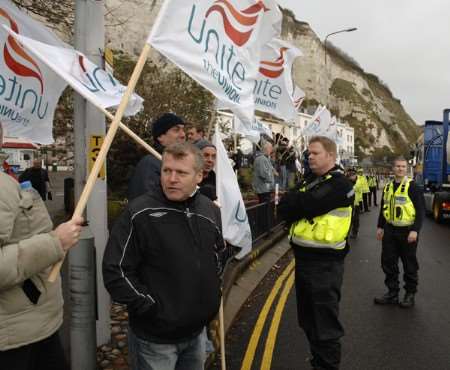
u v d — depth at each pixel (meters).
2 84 3.26
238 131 6.96
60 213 13.33
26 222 2.26
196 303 2.32
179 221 2.34
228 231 3.77
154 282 2.30
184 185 2.33
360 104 118.88
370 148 110.81
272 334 4.86
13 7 3.26
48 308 2.38
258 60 3.72
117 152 11.63
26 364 2.32
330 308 3.63
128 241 2.28
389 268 6.03
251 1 3.46
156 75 14.30
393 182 6.12
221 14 3.24
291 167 15.80
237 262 6.65
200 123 14.44
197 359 2.60
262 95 5.87
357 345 4.62
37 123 3.57
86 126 3.75
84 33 3.70
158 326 2.29
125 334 4.21
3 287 2.06
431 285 7.08
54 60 2.83
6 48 3.25
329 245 3.62
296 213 3.70
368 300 6.22
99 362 3.63
